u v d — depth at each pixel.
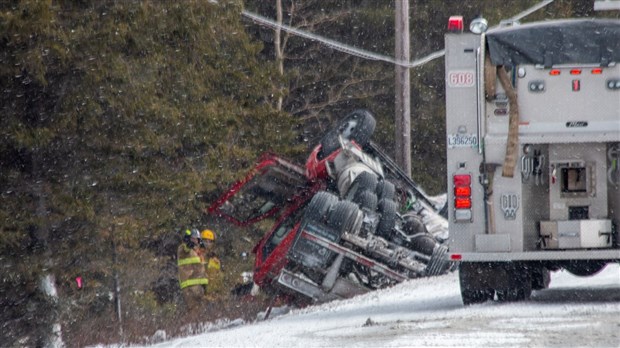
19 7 66.19
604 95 46.97
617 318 39.94
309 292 73.56
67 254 71.25
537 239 48.06
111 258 76.06
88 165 71.31
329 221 72.38
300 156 155.12
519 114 47.34
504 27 48.78
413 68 175.62
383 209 80.31
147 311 81.75
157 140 75.00
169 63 82.19
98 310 78.00
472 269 49.06
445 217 91.56
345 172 80.38
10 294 67.19
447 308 49.19
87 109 69.75
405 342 36.03
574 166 47.38
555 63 46.91
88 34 69.38
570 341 34.47
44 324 66.75
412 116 174.75
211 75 89.75
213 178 87.81
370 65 169.38
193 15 82.94
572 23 47.53
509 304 48.16
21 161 69.88
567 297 51.06
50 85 69.12
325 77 165.00
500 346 33.94
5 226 66.12
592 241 46.69
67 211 69.06
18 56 66.06
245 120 98.38
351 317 50.06
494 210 47.62
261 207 84.19
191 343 44.69
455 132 48.00
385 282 75.56
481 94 47.53
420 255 80.25
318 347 37.00
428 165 174.25
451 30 48.19
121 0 72.88
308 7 168.25
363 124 85.75
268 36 162.12
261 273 75.19
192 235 75.19
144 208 76.94
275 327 48.84
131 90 72.56
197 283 74.81
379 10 170.38
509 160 47.03
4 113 67.69
